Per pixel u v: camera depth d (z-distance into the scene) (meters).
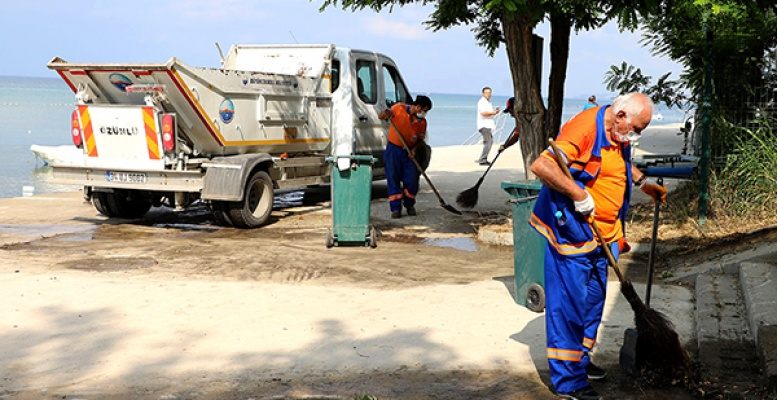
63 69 10.51
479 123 19.59
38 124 36.81
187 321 6.17
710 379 4.80
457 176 17.06
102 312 6.40
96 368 5.16
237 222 10.73
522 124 9.95
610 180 4.55
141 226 11.07
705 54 9.14
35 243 9.60
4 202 13.25
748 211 9.21
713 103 10.03
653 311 4.77
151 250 9.18
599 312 4.71
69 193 14.49
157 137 10.40
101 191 11.41
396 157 11.53
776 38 9.73
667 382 4.80
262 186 10.98
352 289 7.26
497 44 10.84
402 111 11.49
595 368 4.89
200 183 10.40
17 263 8.30
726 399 4.54
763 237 7.83
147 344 5.63
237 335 5.83
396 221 11.38
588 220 4.43
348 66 12.80
